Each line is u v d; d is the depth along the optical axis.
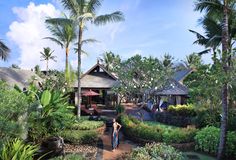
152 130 17.02
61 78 27.27
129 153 11.30
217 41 19.34
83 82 31.16
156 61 23.58
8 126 8.52
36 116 12.34
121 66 23.95
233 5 14.02
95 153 13.97
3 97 9.23
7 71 29.95
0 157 7.93
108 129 20.95
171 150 11.40
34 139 12.54
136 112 28.48
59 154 12.17
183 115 25.20
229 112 17.20
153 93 23.42
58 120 14.09
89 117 22.97
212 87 16.84
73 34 27.61
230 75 13.14
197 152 15.34
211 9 14.46
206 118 19.23
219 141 14.30
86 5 22.56
